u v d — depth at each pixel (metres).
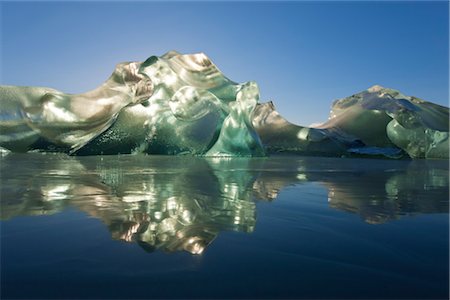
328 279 0.69
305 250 0.87
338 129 9.12
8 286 0.64
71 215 1.23
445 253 0.87
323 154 7.82
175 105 5.73
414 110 7.87
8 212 1.27
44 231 1.01
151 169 3.17
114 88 6.82
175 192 1.79
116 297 0.60
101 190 1.84
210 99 5.82
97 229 1.04
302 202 1.57
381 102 8.69
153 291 0.63
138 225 1.09
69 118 6.46
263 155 6.02
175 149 5.97
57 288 0.63
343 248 0.89
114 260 0.77
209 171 3.05
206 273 0.71
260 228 1.08
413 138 7.42
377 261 0.80
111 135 5.41
